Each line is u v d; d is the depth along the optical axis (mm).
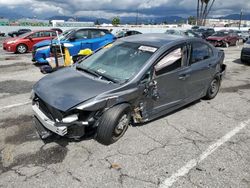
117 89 3875
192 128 4770
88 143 4008
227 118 5320
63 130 3488
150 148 3994
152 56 4375
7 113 5105
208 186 3223
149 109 4465
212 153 3955
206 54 5773
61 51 8711
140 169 3479
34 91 4086
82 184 3146
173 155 3844
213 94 6406
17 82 7566
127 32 23938
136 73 4164
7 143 3967
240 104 6207
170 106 4918
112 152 3824
